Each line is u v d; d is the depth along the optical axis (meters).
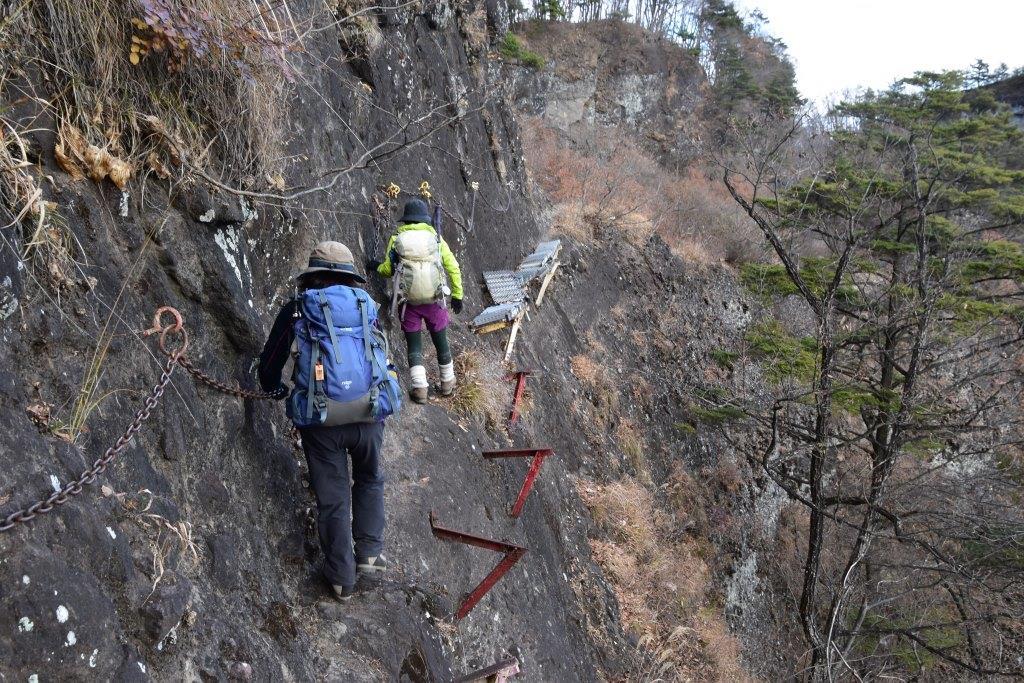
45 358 3.26
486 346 9.25
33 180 3.39
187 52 4.40
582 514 9.82
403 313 6.55
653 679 8.55
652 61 35.78
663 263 18.58
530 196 14.52
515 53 27.17
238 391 4.09
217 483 3.98
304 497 4.49
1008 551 13.91
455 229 9.59
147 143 4.13
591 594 8.70
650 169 28.44
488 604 5.86
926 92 20.59
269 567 4.05
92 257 3.66
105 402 3.49
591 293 14.99
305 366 3.81
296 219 5.32
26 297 3.22
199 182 4.38
